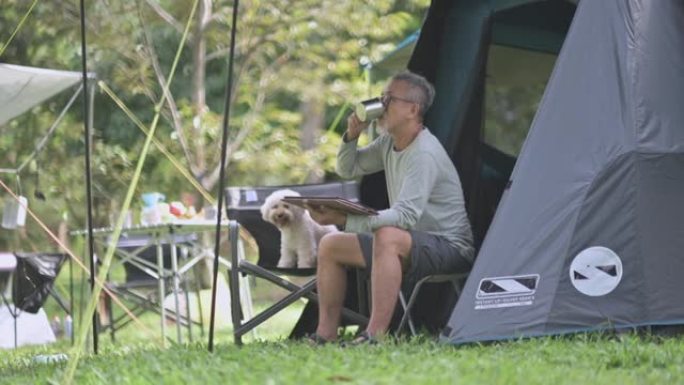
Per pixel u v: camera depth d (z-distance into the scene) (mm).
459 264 9438
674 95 8922
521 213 8836
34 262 13211
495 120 12164
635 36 9000
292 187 11539
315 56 23609
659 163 8742
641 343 8312
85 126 8859
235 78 23609
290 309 19594
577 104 8945
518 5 10664
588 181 8750
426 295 10453
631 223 8672
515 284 8703
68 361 9023
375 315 9016
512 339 8562
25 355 12008
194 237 13406
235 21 7859
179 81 24328
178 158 23547
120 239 14312
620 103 8859
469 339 8602
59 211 23531
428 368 7297
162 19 23359
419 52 11070
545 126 8969
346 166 10148
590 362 7602
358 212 9141
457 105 10906
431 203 9523
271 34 23203
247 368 7621
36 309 13352
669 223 8711
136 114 24172
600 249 8656
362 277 10133
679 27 9102
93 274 9133
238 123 23875
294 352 8422
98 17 22750
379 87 23750
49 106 23766
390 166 9742
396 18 23703
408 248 9156
